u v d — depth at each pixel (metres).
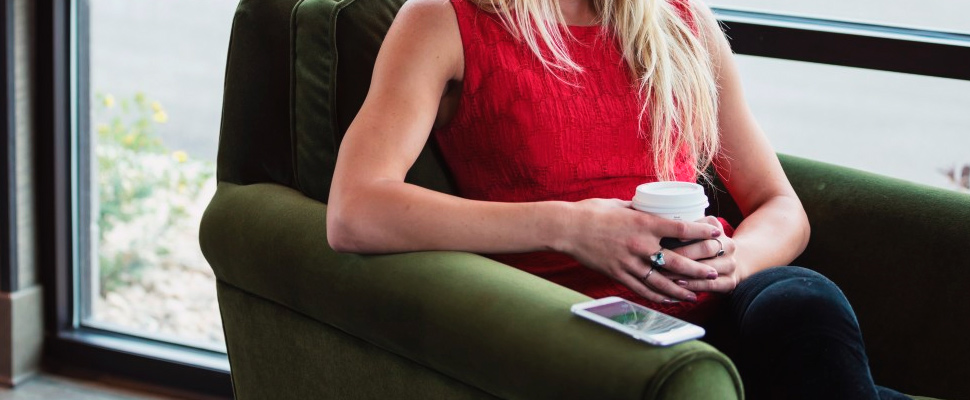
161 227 2.32
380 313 1.19
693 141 1.49
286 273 1.32
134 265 2.35
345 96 1.43
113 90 2.27
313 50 1.45
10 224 2.23
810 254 1.52
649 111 1.45
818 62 1.84
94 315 2.37
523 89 1.39
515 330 1.04
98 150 2.32
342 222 1.22
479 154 1.42
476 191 1.45
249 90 1.50
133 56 2.23
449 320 1.10
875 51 1.81
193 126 2.23
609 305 1.05
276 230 1.36
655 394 0.93
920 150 1.94
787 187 1.52
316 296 1.28
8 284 2.26
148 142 2.28
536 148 1.39
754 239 1.39
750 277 1.26
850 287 1.48
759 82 1.97
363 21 1.46
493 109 1.39
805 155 2.00
